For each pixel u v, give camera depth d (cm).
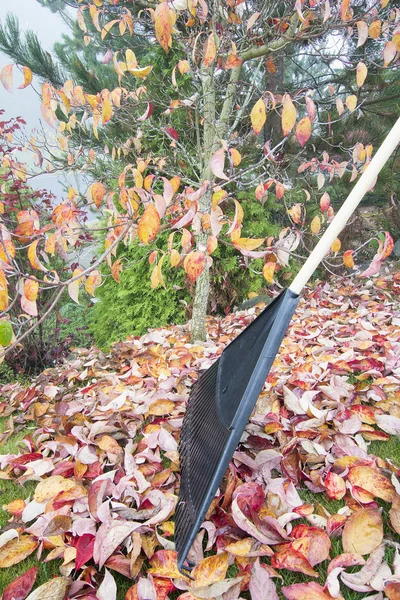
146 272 397
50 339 384
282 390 172
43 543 109
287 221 506
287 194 357
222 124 242
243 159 367
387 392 169
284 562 91
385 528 104
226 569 90
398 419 143
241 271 409
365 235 536
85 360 292
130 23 163
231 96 240
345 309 326
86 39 179
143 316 401
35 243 109
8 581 104
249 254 119
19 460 154
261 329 119
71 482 130
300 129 107
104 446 146
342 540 95
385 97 459
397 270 448
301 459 130
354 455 130
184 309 398
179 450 137
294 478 123
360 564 91
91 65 577
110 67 545
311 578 93
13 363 358
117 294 412
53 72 468
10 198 311
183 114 348
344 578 87
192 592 83
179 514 104
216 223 116
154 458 139
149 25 235
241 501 108
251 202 416
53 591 89
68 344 428
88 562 104
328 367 193
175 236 325
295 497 114
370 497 109
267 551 94
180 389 192
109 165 404
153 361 241
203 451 112
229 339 278
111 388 209
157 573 92
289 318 100
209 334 308
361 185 97
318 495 120
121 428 160
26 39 454
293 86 454
